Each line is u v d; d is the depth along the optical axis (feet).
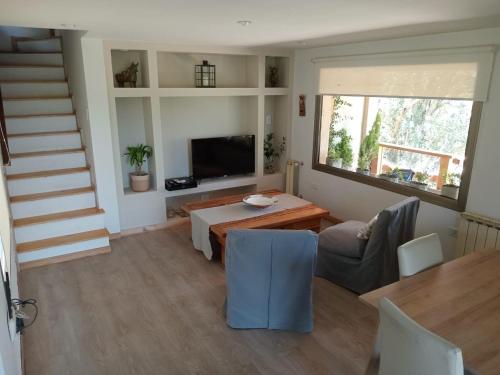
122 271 12.99
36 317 10.42
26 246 13.30
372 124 15.72
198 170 17.54
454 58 11.76
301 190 19.21
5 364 4.99
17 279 11.18
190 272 12.94
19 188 14.30
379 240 10.71
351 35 12.66
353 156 16.72
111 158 14.71
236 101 18.90
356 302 11.23
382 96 14.17
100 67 13.76
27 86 16.62
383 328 5.93
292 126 19.07
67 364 8.76
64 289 11.85
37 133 15.81
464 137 12.44
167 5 8.02
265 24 10.42
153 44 14.74
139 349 9.24
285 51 17.85
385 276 11.23
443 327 6.04
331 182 17.35
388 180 14.92
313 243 9.11
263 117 18.42
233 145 18.19
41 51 18.22
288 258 9.24
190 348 9.28
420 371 5.27
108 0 7.51
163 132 17.24
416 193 13.67
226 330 9.94
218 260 13.71
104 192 14.87
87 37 13.15
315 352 9.15
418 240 7.98
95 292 11.70
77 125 16.66
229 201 15.26
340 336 9.72
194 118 17.92
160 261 13.71
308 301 9.61
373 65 14.29
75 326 10.07
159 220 16.63
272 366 8.71
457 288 7.17
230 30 11.51
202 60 17.49
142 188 16.15
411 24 10.36
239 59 18.51
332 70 16.11
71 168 15.71
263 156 19.24
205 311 10.76
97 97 13.93
